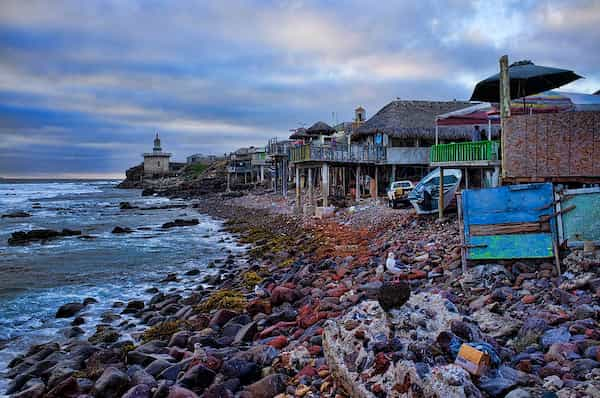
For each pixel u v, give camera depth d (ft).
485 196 34.35
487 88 53.52
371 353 18.86
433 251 45.14
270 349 26.68
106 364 29.45
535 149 38.68
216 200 199.11
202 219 139.44
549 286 29.19
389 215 81.10
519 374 17.19
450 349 18.25
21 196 288.71
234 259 72.74
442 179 61.11
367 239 66.33
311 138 149.89
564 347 19.29
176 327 36.88
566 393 15.66
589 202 31.63
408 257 45.50
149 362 29.09
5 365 32.68
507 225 33.53
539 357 19.16
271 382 22.07
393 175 111.96
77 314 44.98
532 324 22.18
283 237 83.76
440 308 20.93
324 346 21.58
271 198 161.27
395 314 20.21
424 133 111.45
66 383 25.39
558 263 31.27
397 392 16.47
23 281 59.57
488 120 64.03
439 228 57.77
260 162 230.68
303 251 66.44
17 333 39.75
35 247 87.92
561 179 37.50
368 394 17.25
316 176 167.22
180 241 94.07
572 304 25.16
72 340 37.11
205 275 61.87
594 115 36.09
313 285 44.83
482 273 32.81
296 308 38.91
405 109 122.52
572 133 36.96
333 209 99.09
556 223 32.32
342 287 40.29
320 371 22.25
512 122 39.96
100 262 72.28
